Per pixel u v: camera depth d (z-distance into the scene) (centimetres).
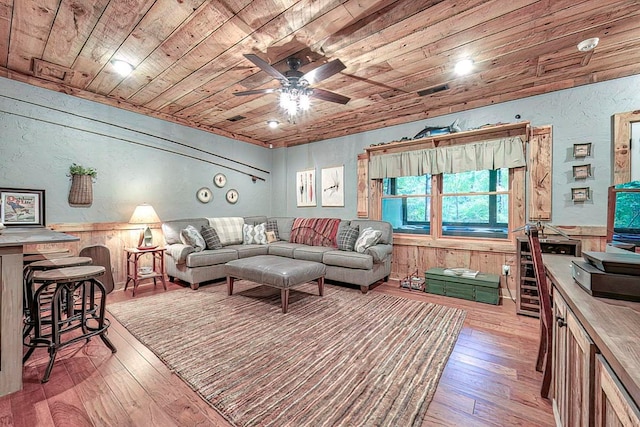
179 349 226
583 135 314
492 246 368
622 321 87
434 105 393
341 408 161
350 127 496
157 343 236
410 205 457
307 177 563
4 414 155
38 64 285
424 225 446
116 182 389
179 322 279
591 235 309
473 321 285
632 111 289
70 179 349
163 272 392
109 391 175
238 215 553
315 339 244
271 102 384
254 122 473
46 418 152
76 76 314
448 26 218
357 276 384
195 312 305
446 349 227
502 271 363
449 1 190
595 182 308
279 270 316
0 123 303
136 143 408
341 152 516
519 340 244
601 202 306
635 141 287
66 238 190
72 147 351
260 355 217
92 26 222
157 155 432
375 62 273
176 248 402
